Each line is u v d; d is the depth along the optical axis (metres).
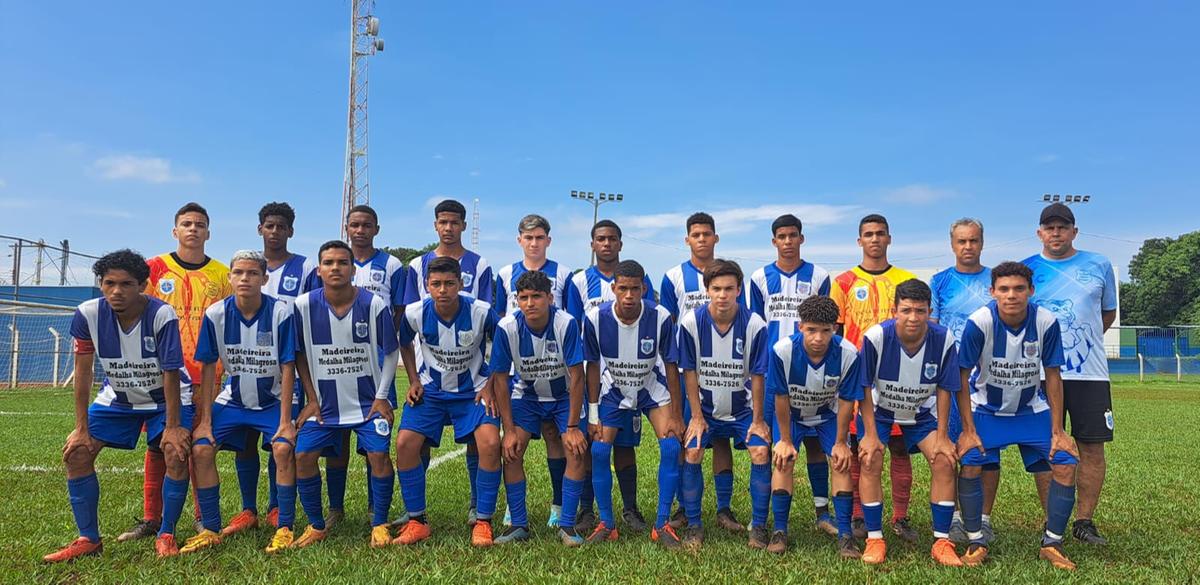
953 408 4.84
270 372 4.77
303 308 4.71
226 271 5.42
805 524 5.24
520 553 4.36
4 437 9.19
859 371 4.51
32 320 25.62
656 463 7.80
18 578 3.86
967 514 4.34
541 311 4.68
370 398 4.81
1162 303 48.91
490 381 4.81
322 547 4.44
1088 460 4.85
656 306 4.92
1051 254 5.22
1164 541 4.65
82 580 3.88
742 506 5.80
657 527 4.73
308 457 4.62
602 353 4.86
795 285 5.58
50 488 6.12
